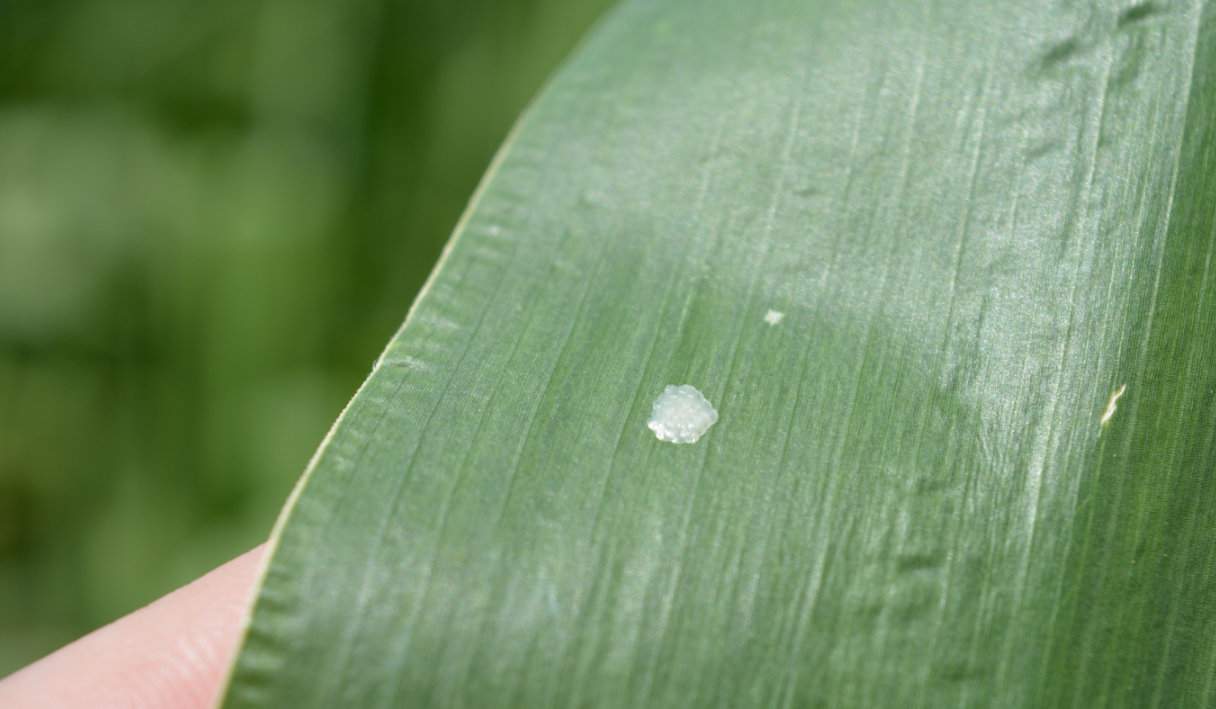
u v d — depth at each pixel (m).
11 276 0.37
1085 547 0.19
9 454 0.36
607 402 0.20
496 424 0.20
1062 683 0.19
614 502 0.19
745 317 0.20
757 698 0.19
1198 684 0.19
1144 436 0.20
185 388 0.37
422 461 0.19
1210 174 0.20
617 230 0.20
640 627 0.19
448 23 0.40
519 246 0.20
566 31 0.39
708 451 0.20
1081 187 0.20
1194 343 0.20
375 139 0.40
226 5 0.40
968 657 0.19
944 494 0.19
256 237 0.37
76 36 0.40
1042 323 0.20
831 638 0.19
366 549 0.19
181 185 0.38
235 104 0.40
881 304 0.20
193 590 0.23
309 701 0.19
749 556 0.19
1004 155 0.20
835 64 0.21
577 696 0.19
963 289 0.20
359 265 0.39
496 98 0.39
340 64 0.40
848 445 0.20
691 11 0.22
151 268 0.38
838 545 0.19
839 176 0.20
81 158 0.38
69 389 0.37
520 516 0.19
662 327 0.20
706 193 0.21
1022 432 0.20
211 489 0.36
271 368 0.37
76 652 0.23
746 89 0.21
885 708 0.19
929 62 0.21
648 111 0.21
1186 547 0.19
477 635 0.19
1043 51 0.20
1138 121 0.20
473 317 0.20
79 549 0.36
